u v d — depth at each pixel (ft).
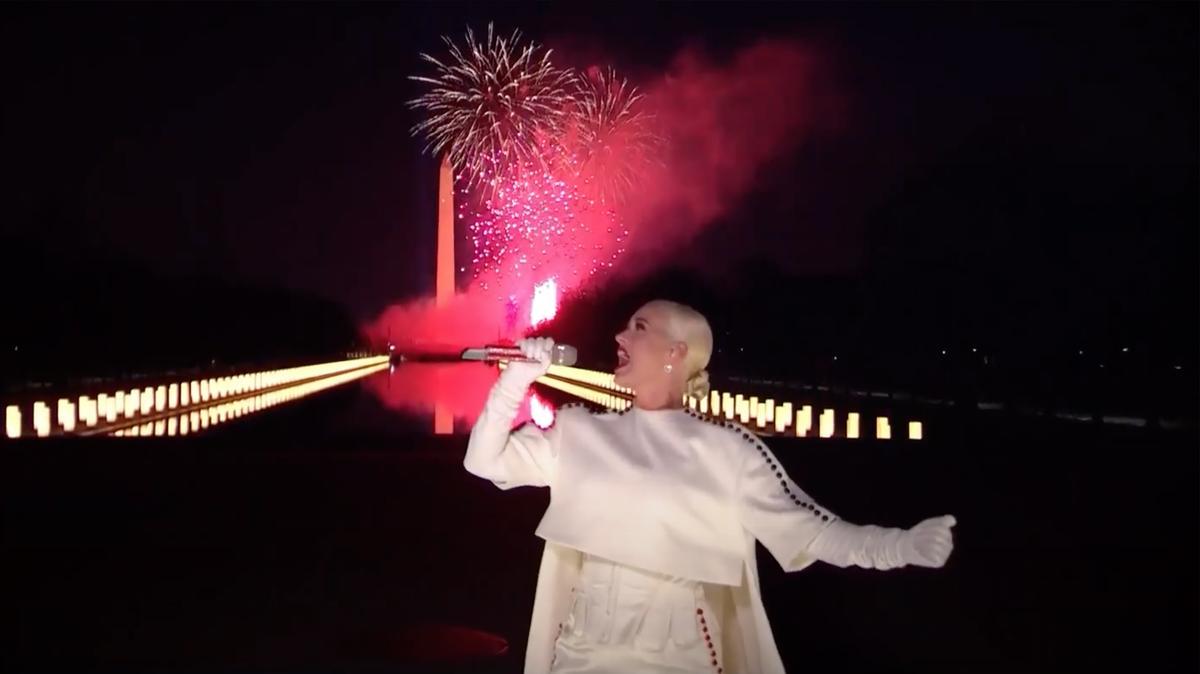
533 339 13.21
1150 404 105.40
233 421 119.03
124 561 38.86
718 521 12.93
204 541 42.32
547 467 13.57
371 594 34.06
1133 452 48.80
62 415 107.96
